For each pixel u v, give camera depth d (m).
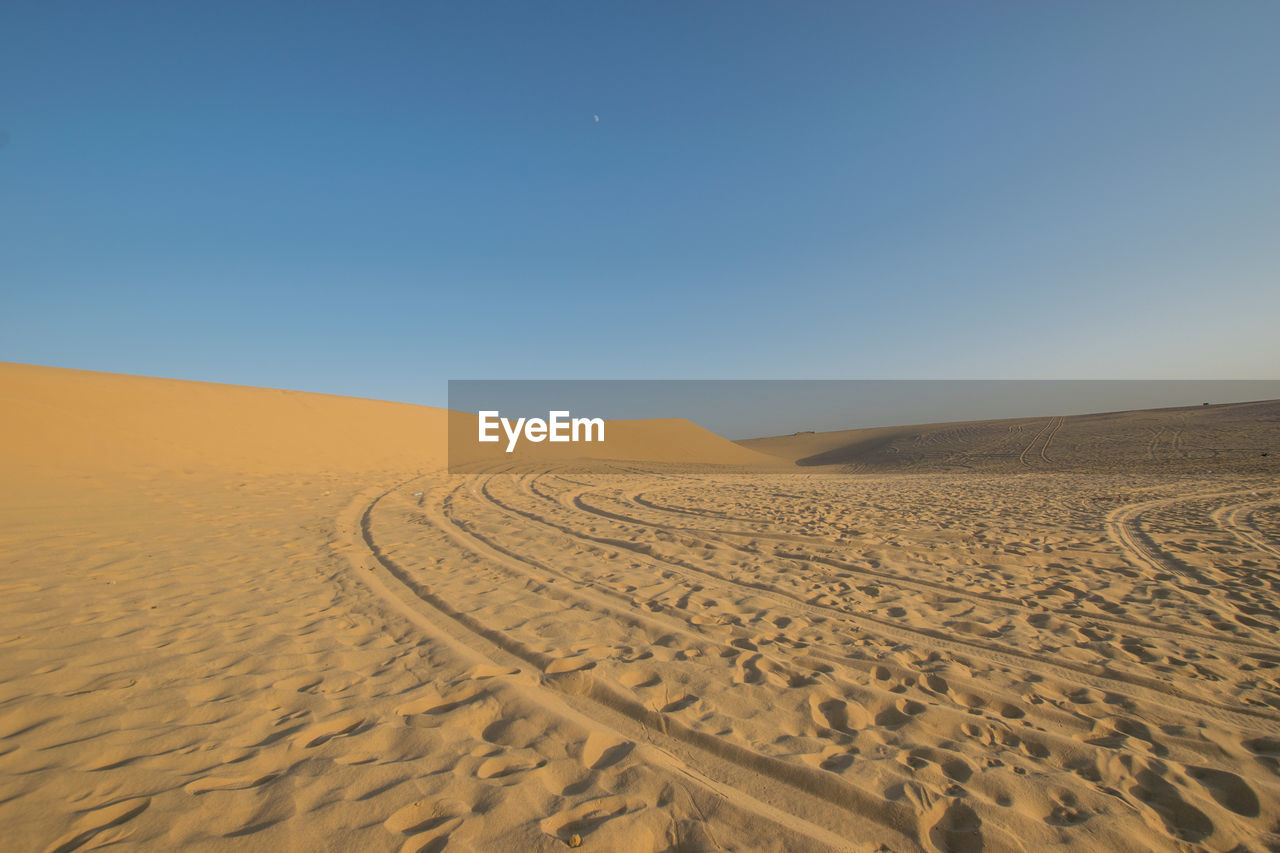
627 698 3.31
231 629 4.29
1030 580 6.16
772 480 20.67
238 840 2.04
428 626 4.47
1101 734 3.12
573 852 2.05
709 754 2.78
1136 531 8.81
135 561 6.18
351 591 5.40
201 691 3.26
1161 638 4.52
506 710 3.13
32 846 1.96
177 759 2.56
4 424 13.24
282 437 19.97
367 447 22.33
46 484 10.73
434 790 2.39
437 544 7.70
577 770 2.60
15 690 3.18
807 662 3.95
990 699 3.47
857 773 2.64
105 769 2.46
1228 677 3.83
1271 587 5.90
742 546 7.72
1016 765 2.77
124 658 3.69
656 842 2.16
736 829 2.23
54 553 6.36
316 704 3.15
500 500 12.58
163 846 1.99
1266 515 10.48
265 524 8.73
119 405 17.25
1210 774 2.74
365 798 2.32
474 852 2.04
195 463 14.93
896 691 3.56
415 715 3.06
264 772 2.49
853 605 5.27
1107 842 2.25
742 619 4.84
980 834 2.26
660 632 4.46
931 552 7.39
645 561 6.87
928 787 2.55
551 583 5.82
